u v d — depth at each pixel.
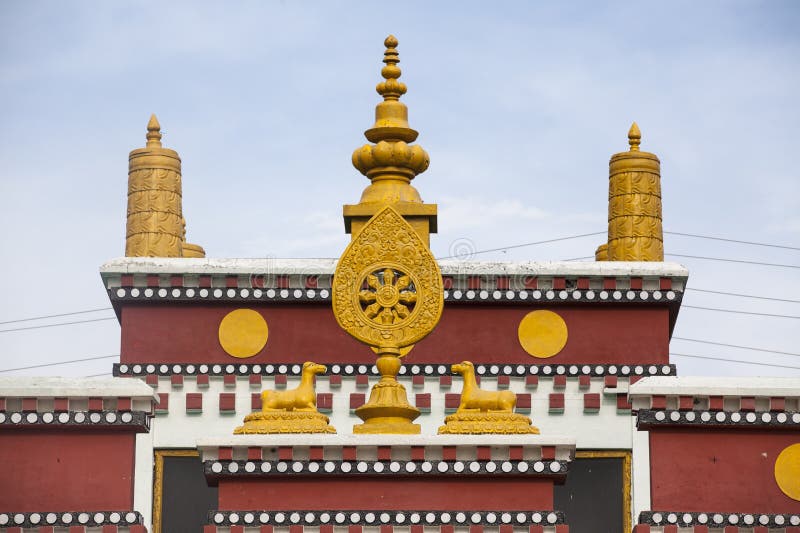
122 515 25.72
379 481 25.39
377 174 29.95
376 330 26.52
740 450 26.08
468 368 26.44
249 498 25.38
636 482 30.81
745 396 25.98
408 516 25.20
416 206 29.67
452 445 25.30
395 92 30.14
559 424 31.20
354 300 26.59
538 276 31.55
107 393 25.89
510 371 31.36
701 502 25.91
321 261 31.62
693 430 26.12
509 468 25.27
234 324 31.52
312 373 26.77
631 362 31.48
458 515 25.17
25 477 25.80
